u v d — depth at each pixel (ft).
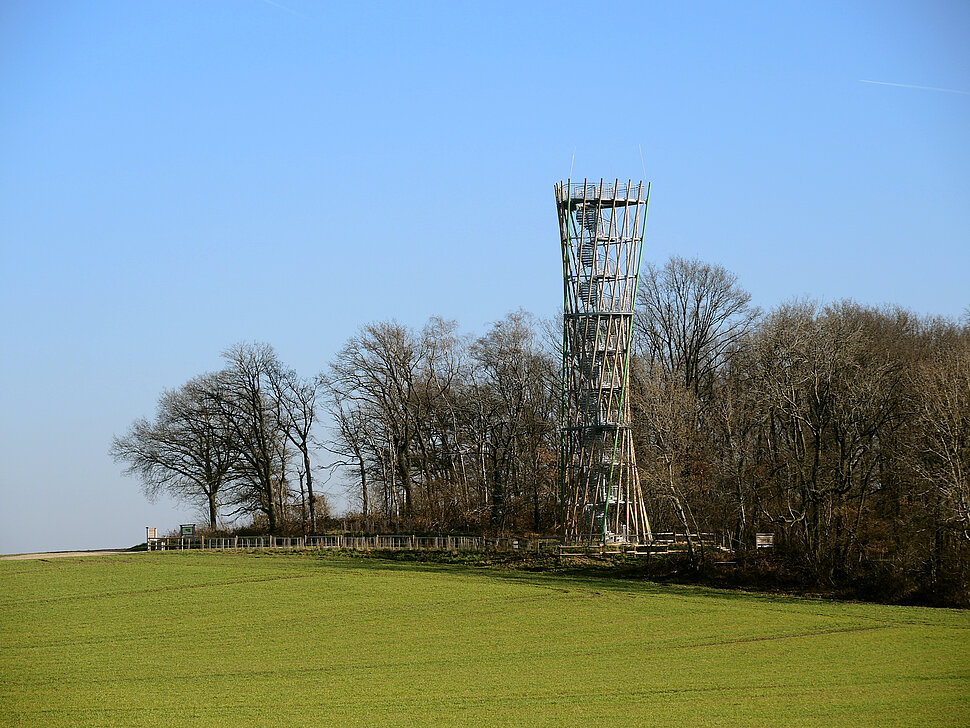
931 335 356.38
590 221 327.26
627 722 151.94
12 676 184.34
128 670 188.44
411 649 204.64
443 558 327.06
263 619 235.20
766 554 287.07
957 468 242.17
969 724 148.15
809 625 222.89
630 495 321.11
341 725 151.94
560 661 193.26
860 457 286.25
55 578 294.25
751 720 152.25
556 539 335.47
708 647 203.41
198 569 311.47
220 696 169.58
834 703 160.66
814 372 272.72
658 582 283.38
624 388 324.19
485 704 162.81
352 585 279.49
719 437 312.29
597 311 323.16
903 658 190.70
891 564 260.83
